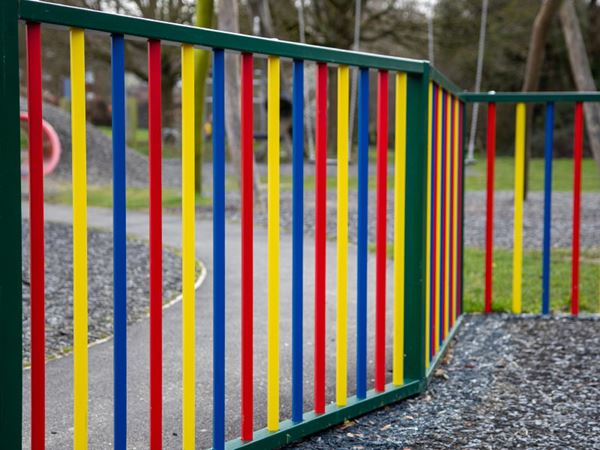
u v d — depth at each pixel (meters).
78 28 1.97
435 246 3.85
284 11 24.05
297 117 2.75
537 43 11.13
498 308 5.16
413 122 3.37
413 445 2.85
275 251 2.70
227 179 15.59
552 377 3.70
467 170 21.64
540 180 18.03
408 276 3.44
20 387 1.90
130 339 4.37
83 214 2.03
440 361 3.96
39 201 1.91
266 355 4.09
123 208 2.11
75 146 2.00
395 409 3.27
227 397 3.41
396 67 3.17
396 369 3.40
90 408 3.26
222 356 2.52
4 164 1.82
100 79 34.38
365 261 3.13
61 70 26.67
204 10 8.58
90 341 4.35
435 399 3.39
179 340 4.37
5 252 1.84
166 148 28.83
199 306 5.21
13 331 1.87
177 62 28.47
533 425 3.06
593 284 6.01
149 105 2.16
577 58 11.71
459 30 25.53
